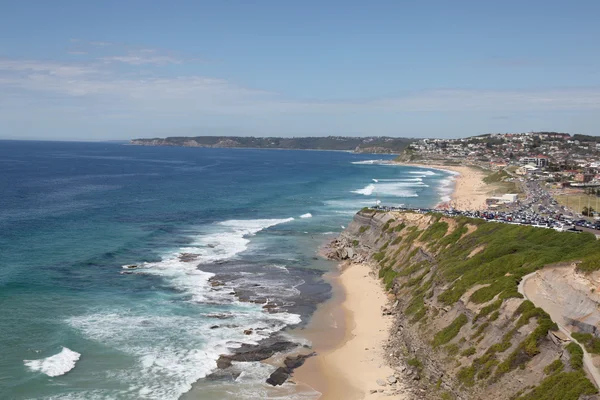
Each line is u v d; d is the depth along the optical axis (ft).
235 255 302.86
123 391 142.61
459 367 142.92
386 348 179.93
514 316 142.10
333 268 286.05
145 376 151.94
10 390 137.69
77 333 177.37
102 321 189.88
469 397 131.95
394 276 253.85
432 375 150.00
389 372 162.20
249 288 242.99
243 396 145.48
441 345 156.15
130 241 318.45
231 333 187.93
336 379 157.48
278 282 255.29
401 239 291.38
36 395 136.67
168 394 143.23
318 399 145.59
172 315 201.46
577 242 185.78
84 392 140.36
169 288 233.96
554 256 169.99
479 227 242.37
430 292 195.42
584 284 139.74
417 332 174.50
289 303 225.35
